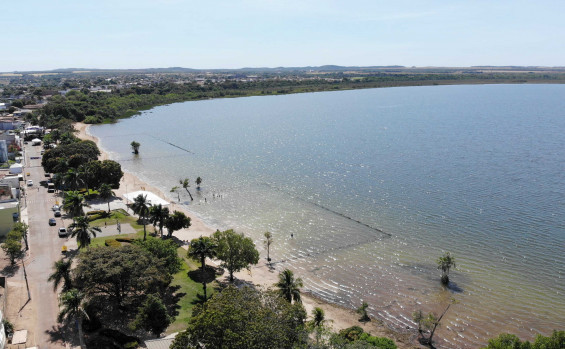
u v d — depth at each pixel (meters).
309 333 59.78
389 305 80.38
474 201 132.62
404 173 166.00
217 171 179.25
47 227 111.44
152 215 103.75
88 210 125.75
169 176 172.50
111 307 73.31
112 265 71.38
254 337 50.19
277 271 93.50
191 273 90.31
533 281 87.00
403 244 105.44
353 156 197.75
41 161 174.75
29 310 72.88
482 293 83.25
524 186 145.12
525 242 103.75
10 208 104.56
